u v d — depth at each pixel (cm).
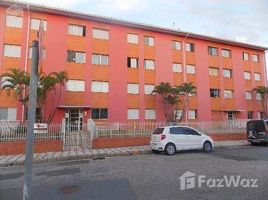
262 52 3941
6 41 2394
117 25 2912
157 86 2878
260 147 1822
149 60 3048
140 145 1853
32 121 313
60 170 1020
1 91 2284
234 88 3591
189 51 3316
